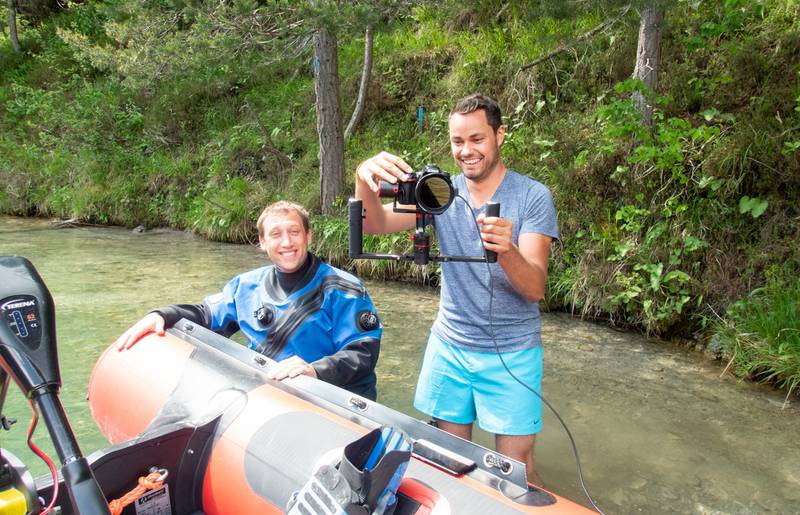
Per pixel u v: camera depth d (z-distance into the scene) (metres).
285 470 1.72
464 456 1.59
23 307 0.86
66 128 11.47
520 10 7.80
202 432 1.90
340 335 2.37
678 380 3.91
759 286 4.63
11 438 2.94
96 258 7.16
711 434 3.18
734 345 4.20
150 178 9.99
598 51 6.86
